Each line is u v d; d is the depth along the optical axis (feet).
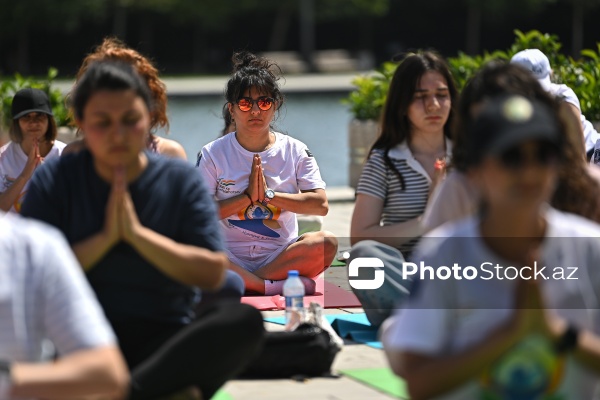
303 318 42.16
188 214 31.19
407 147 45.09
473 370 21.90
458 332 22.79
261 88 52.44
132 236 29.99
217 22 368.89
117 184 29.84
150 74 44.01
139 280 31.30
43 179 31.86
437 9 396.16
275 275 53.62
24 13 348.38
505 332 21.77
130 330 31.53
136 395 30.32
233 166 53.52
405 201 44.91
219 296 40.96
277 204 52.95
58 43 375.25
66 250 23.16
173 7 359.46
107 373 22.15
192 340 30.60
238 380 38.75
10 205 51.42
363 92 100.58
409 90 44.32
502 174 21.29
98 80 29.17
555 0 367.04
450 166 34.86
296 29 399.65
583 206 29.40
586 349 21.86
